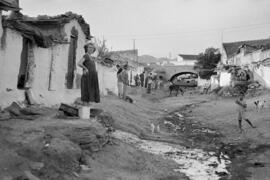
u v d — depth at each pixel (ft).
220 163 33.60
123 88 76.07
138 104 80.69
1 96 29.37
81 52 46.73
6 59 29.91
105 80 75.56
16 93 31.94
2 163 18.61
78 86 46.50
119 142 33.65
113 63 83.35
